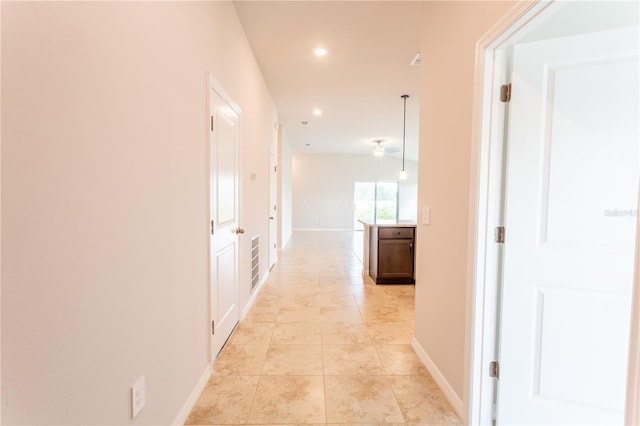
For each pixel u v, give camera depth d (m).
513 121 1.39
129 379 1.11
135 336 1.15
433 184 1.96
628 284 1.32
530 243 1.41
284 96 4.71
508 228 1.42
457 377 1.65
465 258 1.56
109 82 0.97
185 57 1.57
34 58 0.71
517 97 1.38
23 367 0.70
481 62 1.41
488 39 1.34
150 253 1.25
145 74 1.19
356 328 2.71
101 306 0.95
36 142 0.72
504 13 1.23
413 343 2.33
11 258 0.67
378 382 1.91
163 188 1.35
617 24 1.29
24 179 0.69
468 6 1.52
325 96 4.71
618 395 1.36
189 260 1.66
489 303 1.48
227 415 1.62
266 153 4.33
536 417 1.46
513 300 1.44
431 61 1.98
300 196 10.88
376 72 3.78
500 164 1.44
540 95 1.36
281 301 3.44
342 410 1.66
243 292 2.94
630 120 1.30
